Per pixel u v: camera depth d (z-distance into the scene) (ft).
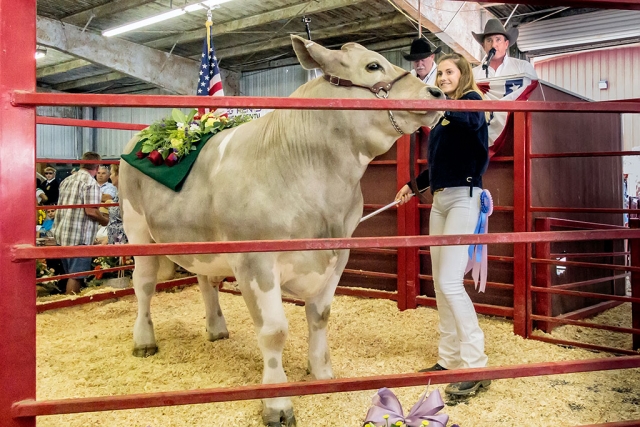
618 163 18.72
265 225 7.98
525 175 13.00
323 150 8.16
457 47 28.25
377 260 16.60
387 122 8.04
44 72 51.06
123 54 40.65
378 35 38.19
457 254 9.20
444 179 9.51
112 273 20.30
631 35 30.25
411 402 8.56
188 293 18.06
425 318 14.30
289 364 10.64
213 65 18.38
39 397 8.93
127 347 11.91
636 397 8.93
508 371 4.78
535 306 13.32
